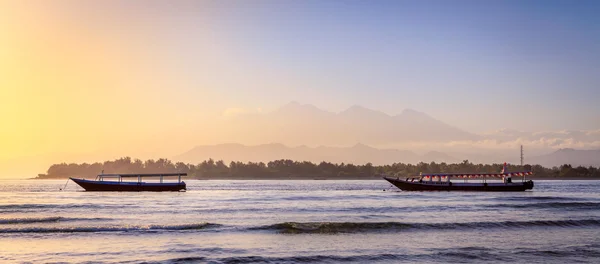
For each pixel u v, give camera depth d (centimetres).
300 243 5166
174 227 5962
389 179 15000
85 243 5056
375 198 12025
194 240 5256
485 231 5941
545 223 6400
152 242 5122
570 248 4941
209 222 6594
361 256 4566
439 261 4412
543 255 4641
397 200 11181
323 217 7269
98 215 7500
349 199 11600
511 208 8738
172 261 4284
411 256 4578
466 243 5194
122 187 14475
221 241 5216
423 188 14975
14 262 4253
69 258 4400
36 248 4809
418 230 5981
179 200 11050
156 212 7975
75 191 16525
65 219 6875
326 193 15125
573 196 13450
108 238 5325
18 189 19862
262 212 7981
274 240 5312
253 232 5753
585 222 6488
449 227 6169
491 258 4525
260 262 4316
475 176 14825
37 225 6238
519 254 4672
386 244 5138
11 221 6562
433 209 8512
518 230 6025
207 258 4406
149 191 14812
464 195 13325
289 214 7675
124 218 7069
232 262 4300
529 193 14688
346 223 6075
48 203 10019
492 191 14875
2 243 5041
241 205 9488
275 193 15188
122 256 4478
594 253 4728
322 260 4419
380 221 6694
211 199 11438
